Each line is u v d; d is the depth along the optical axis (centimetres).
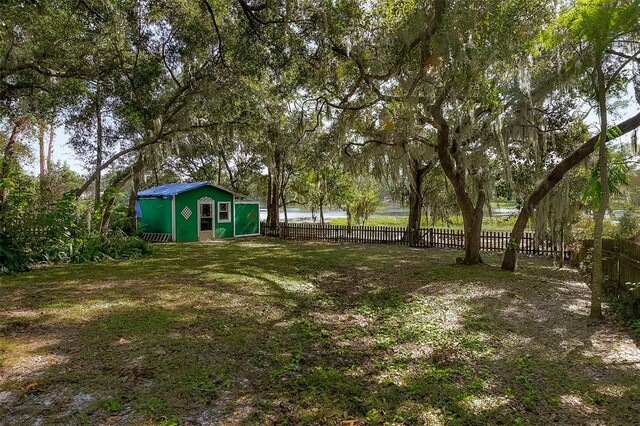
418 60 805
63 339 393
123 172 1472
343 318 548
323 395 308
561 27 540
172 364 346
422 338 455
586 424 268
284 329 479
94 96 1191
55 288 626
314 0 796
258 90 1192
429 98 859
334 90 1029
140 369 332
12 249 807
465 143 939
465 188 979
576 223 1138
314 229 1738
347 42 793
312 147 1449
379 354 408
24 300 542
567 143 965
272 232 1886
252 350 400
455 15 648
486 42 646
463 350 411
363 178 1642
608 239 653
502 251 1345
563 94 879
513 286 722
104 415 261
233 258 1061
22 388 291
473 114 800
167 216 1605
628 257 575
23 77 1034
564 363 375
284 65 900
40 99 1084
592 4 456
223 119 1253
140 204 1702
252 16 842
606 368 362
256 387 319
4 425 245
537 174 928
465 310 567
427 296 659
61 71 1065
